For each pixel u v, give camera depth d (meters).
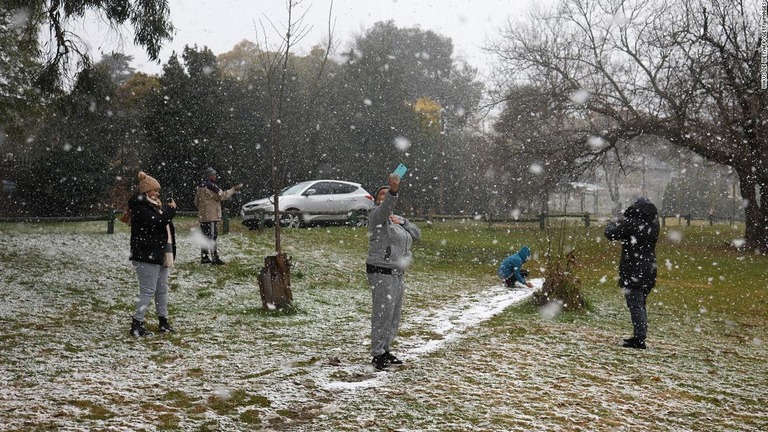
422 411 4.82
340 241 19.17
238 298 10.84
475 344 7.58
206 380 5.69
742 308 12.39
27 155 31.67
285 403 4.98
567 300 10.55
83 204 31.88
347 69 39.22
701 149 23.55
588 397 5.42
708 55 22.05
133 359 6.50
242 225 22.97
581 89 24.64
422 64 54.00
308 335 8.01
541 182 26.84
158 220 7.64
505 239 24.12
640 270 7.67
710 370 6.78
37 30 15.41
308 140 33.19
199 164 31.80
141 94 40.88
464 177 43.12
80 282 11.58
